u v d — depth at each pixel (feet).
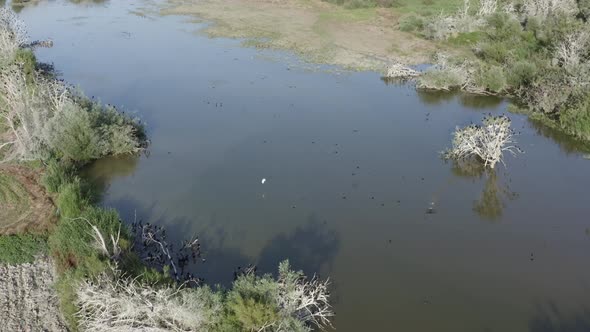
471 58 130.93
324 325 52.16
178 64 127.13
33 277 58.39
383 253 63.21
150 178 79.15
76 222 61.82
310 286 53.93
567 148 89.04
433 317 53.62
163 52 136.26
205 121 97.19
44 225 66.95
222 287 55.72
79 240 58.65
